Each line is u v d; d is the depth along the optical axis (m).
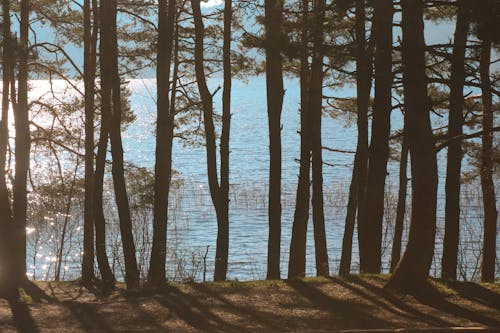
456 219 17.36
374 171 16.39
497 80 13.75
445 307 11.14
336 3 13.66
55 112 23.94
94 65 21.05
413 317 10.53
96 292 18.31
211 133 20.06
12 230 15.48
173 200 46.97
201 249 30.69
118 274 22.58
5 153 16.34
